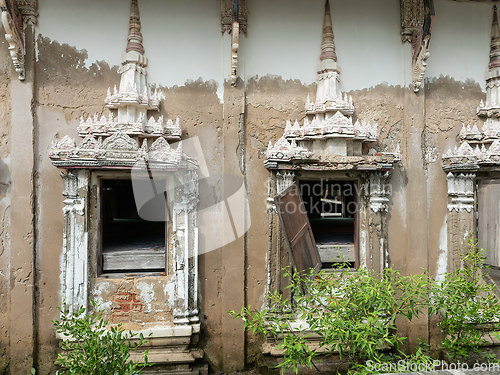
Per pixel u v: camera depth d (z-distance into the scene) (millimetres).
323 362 3609
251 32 3938
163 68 3799
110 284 3508
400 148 4102
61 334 3434
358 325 2686
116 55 3711
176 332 3502
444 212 4141
